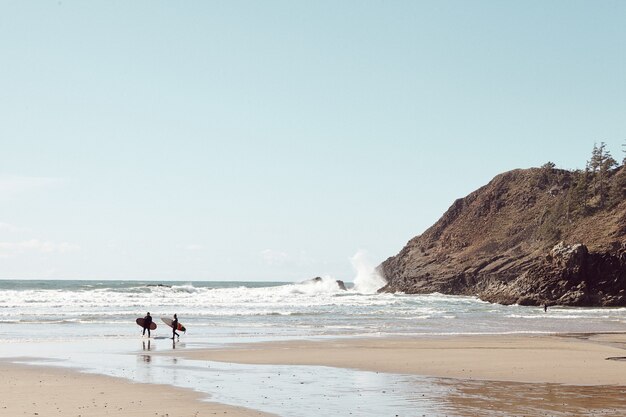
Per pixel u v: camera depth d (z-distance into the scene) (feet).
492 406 58.95
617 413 55.57
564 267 388.57
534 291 388.57
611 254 392.06
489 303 395.34
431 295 508.12
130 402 60.85
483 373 84.23
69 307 267.39
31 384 72.84
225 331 165.99
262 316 231.09
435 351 114.21
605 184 563.89
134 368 88.63
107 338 141.08
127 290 442.50
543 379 78.23
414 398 63.41
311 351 113.80
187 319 211.82
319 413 55.36
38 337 143.23
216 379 77.41
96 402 60.90
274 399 62.54
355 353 110.52
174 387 70.49
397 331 172.04
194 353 109.81
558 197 606.14
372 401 61.52
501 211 644.27
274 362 96.73
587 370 87.15
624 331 178.40
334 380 76.84
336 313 253.44
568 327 195.21
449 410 56.90
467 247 618.44
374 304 339.57
